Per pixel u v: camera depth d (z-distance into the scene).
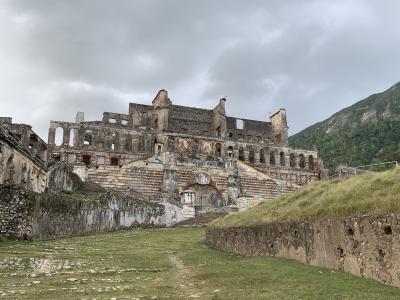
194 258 23.91
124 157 81.94
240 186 72.25
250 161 95.38
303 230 18.14
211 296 12.61
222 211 58.56
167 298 12.48
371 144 131.88
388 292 11.67
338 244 15.52
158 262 22.33
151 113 99.62
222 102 101.31
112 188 60.88
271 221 21.84
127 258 23.45
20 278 16.33
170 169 68.69
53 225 31.94
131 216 45.69
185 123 101.00
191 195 67.44
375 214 13.65
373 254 13.57
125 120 97.62
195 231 43.19
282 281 14.26
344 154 132.12
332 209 16.52
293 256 18.89
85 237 34.81
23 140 51.09
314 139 167.12
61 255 23.19
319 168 97.25
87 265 20.30
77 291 13.70
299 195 25.22
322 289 12.44
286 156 96.50
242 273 16.36
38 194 30.00
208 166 72.50
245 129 107.81
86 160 80.06
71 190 50.06
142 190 67.38
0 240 26.14
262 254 22.08
